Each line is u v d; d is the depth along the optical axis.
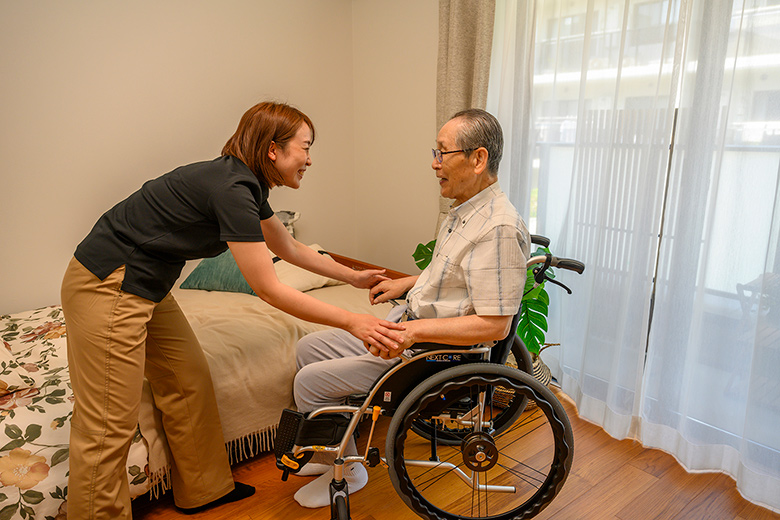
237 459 1.93
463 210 1.47
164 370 1.58
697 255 1.88
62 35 2.27
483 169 1.41
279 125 1.39
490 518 1.48
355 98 3.21
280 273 2.52
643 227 1.98
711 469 1.91
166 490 1.79
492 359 1.53
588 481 1.84
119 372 1.39
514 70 2.32
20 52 2.19
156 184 1.39
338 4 3.03
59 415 1.55
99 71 2.38
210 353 1.81
